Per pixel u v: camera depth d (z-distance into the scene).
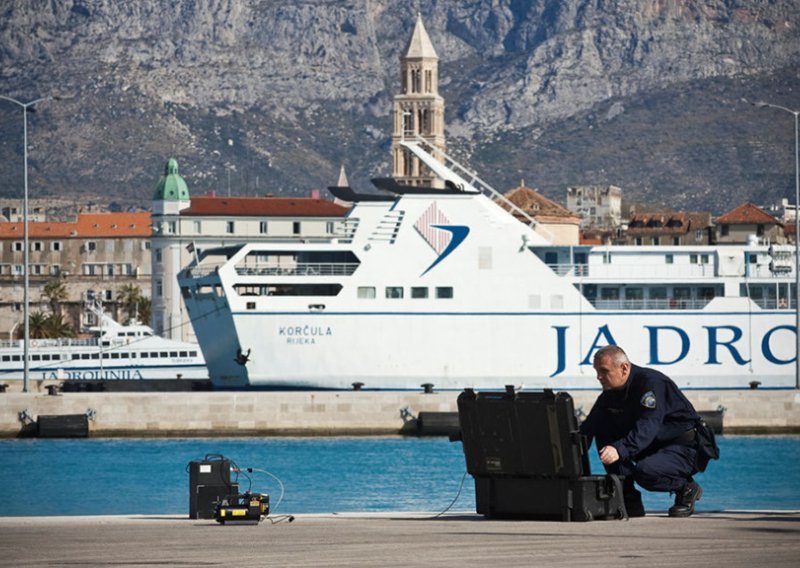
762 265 152.38
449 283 145.88
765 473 107.44
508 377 146.88
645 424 33.28
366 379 144.50
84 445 124.31
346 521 35.88
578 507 33.69
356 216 146.50
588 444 34.38
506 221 148.12
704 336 150.25
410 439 128.88
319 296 143.88
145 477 104.44
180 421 129.25
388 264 145.25
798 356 138.25
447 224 146.50
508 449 34.62
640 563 25.92
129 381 158.38
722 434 133.62
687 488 34.94
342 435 129.75
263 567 25.91
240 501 37.50
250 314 143.25
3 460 114.12
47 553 28.52
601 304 150.00
